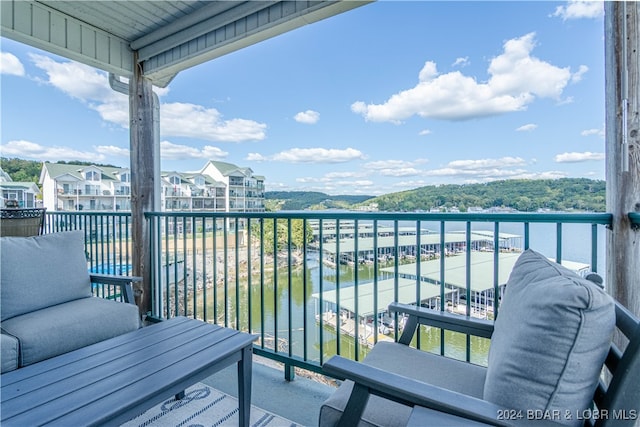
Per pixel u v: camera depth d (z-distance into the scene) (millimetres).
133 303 2275
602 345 733
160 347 1464
